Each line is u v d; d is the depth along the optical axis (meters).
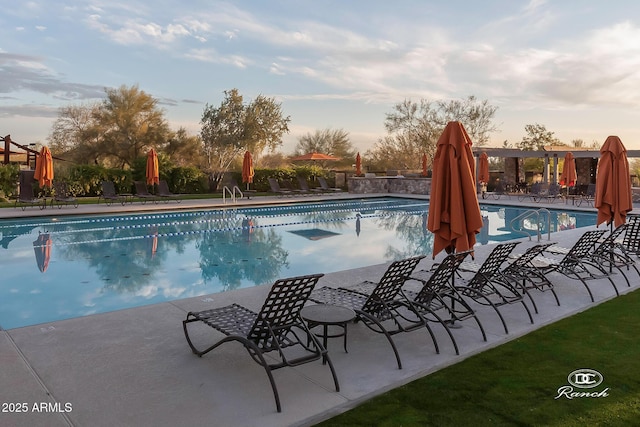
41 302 7.29
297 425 3.26
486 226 15.57
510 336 5.05
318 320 4.21
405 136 41.97
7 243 11.91
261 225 15.59
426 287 5.07
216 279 8.87
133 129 33.62
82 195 22.75
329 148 48.28
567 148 25.75
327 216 18.02
